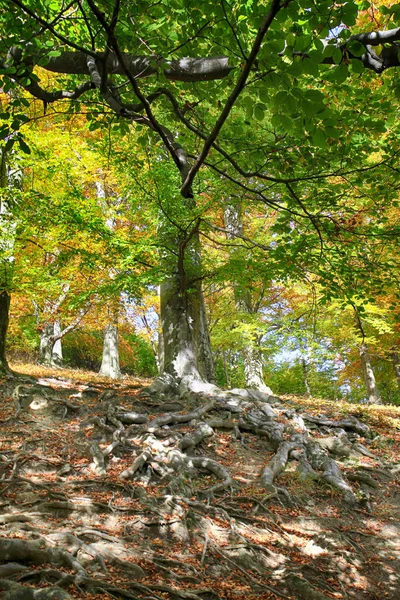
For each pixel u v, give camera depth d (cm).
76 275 1376
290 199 621
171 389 1274
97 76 470
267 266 920
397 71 500
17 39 452
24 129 1111
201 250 1573
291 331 1717
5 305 1334
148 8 461
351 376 2681
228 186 1013
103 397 1159
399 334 1859
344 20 336
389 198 645
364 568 709
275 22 353
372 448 1117
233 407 1158
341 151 530
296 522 782
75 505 675
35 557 532
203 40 495
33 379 1280
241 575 627
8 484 719
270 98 384
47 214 1140
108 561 572
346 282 696
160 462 855
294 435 1048
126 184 1243
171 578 575
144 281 1169
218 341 1962
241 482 868
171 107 630
